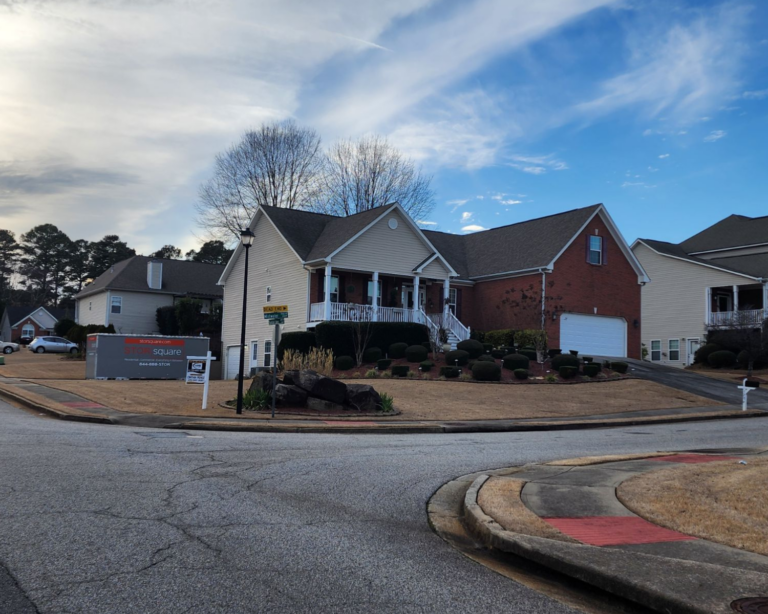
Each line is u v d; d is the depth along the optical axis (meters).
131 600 4.86
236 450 12.55
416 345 32.66
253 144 54.59
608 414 22.45
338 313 34.06
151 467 10.16
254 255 40.56
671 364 45.91
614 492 9.02
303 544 6.51
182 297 55.44
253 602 4.92
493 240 43.91
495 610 5.04
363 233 35.25
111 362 32.16
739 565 5.91
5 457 10.39
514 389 26.45
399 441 15.29
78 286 112.00
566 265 37.88
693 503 8.20
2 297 110.31
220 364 43.41
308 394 20.58
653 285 47.69
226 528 6.93
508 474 10.62
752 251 48.41
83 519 6.93
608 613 5.22
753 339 36.47
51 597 4.85
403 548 6.65
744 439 16.69
